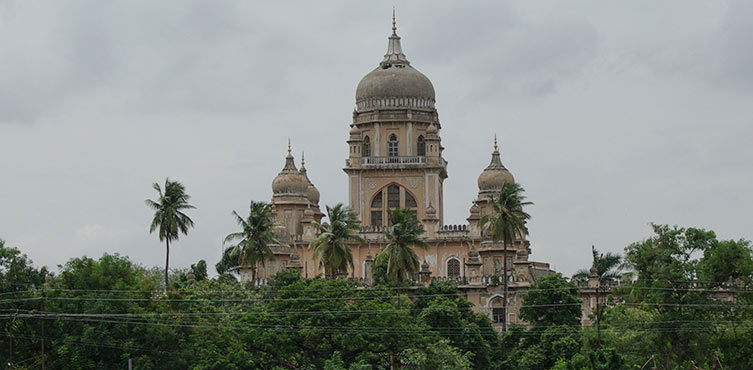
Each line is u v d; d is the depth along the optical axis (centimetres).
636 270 12288
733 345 11775
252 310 13138
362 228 16950
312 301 12619
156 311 12675
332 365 11806
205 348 12250
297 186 17850
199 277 17188
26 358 12012
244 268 15238
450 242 16812
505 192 14688
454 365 12462
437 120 18062
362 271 16875
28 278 12838
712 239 12369
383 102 17750
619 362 10775
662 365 11812
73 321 12006
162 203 14600
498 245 15888
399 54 18250
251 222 14875
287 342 12375
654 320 11856
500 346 14038
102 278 12494
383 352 12538
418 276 15700
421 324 13475
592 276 15600
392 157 17538
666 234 12425
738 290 12288
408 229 14175
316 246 14800
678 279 11925
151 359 11956
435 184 17462
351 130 17725
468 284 15588
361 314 12519
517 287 15438
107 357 11850
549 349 13512
